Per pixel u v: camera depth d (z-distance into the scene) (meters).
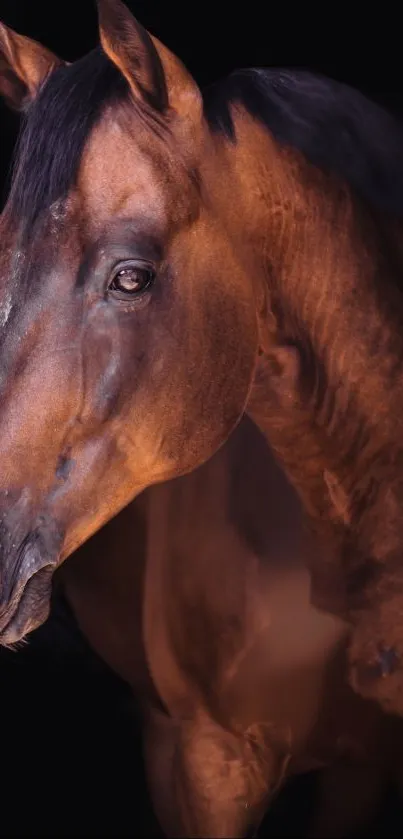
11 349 2.26
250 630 2.83
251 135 2.39
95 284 2.27
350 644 2.62
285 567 2.80
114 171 2.28
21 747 4.11
